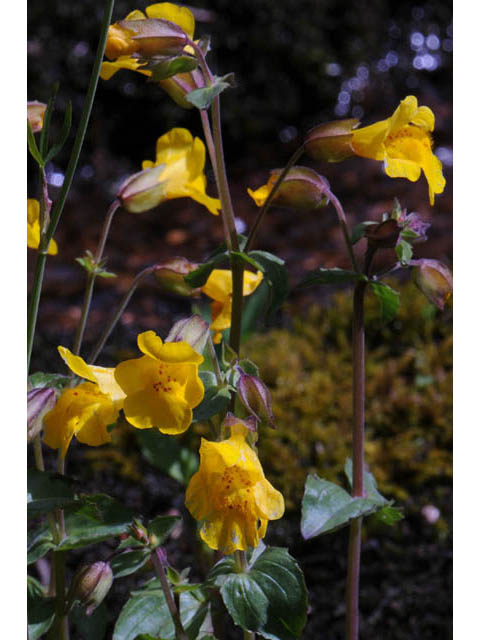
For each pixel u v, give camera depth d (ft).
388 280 2.05
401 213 1.10
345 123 1.07
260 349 1.89
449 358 1.81
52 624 1.11
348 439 1.64
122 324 2.57
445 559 1.52
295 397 1.71
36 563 1.45
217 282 1.17
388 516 1.15
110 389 0.98
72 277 3.20
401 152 1.10
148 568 1.13
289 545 1.55
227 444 0.94
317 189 1.10
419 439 1.66
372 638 1.42
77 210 4.13
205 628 1.14
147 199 1.13
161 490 1.68
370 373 1.79
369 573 1.51
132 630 1.10
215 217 3.94
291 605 1.00
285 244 3.44
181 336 0.98
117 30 1.02
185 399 0.95
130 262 3.40
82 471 1.74
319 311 2.10
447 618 1.44
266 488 0.96
